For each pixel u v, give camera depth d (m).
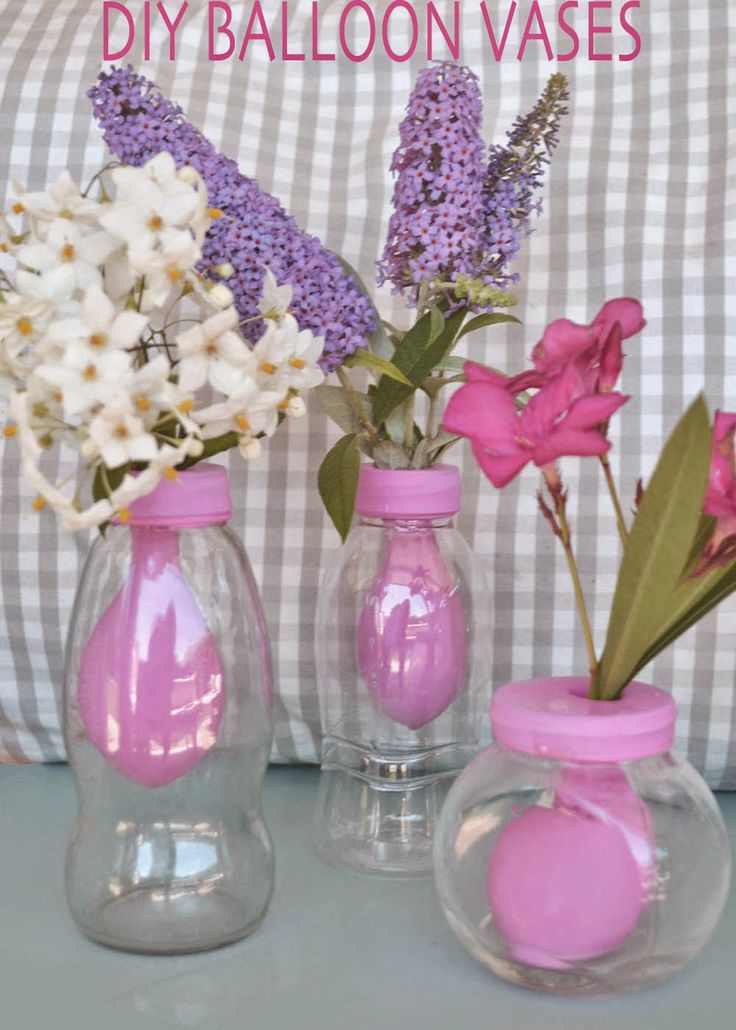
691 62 1.05
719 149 1.03
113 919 0.74
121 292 0.68
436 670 0.85
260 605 0.78
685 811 0.66
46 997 0.68
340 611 0.88
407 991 0.69
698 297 0.99
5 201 1.05
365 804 0.87
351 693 0.88
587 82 1.07
